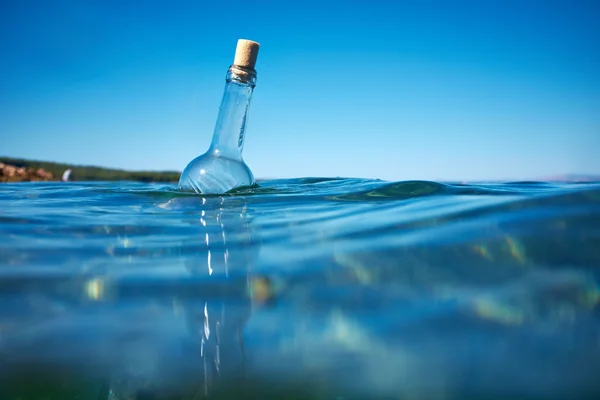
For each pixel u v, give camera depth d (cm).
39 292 18
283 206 40
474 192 43
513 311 16
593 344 13
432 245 23
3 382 13
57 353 14
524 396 11
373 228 28
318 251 23
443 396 11
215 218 35
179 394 12
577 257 20
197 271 21
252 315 16
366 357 13
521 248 22
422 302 17
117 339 15
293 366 13
